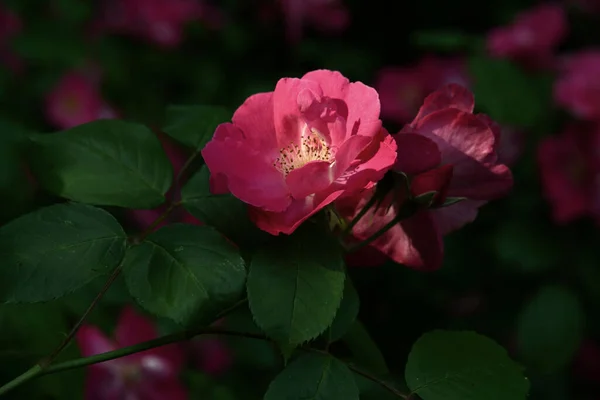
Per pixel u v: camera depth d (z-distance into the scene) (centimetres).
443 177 78
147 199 81
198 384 98
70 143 82
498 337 123
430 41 117
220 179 78
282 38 143
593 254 112
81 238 78
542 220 114
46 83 133
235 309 80
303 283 76
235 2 142
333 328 80
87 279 77
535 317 110
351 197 79
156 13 132
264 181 79
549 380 127
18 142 115
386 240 82
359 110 78
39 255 77
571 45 127
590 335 123
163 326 96
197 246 78
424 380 78
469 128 79
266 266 77
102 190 81
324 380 77
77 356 89
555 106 110
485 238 121
